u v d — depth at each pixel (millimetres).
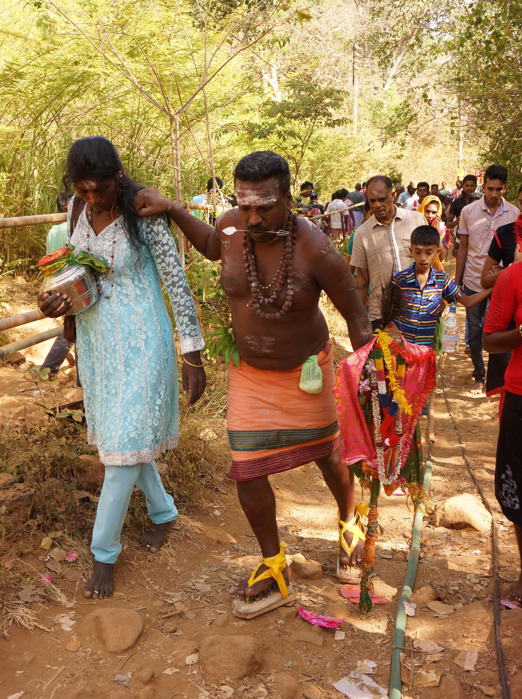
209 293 5672
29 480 3709
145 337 3221
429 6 14953
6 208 7664
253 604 3207
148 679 2736
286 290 3029
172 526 3883
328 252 3002
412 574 3566
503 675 2791
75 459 3846
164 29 7449
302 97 12352
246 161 2820
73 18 7445
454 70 16094
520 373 3191
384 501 4680
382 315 3098
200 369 3316
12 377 5562
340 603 3336
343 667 2928
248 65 9859
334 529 4242
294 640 3070
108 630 2930
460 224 7004
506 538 4078
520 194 3730
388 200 5273
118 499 3186
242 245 3053
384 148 24719
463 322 10609
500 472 3332
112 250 3180
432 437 5793
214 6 6996
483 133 16375
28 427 4160
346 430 3094
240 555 3822
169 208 3244
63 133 8516
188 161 10008
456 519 4195
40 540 3455
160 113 8586
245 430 3211
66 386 5461
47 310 3074
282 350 3125
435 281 4945
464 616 3193
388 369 3039
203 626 3131
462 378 7727
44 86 8344
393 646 2998
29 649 2867
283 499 4641
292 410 3215
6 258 7648
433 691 2764
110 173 3016
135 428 3150
